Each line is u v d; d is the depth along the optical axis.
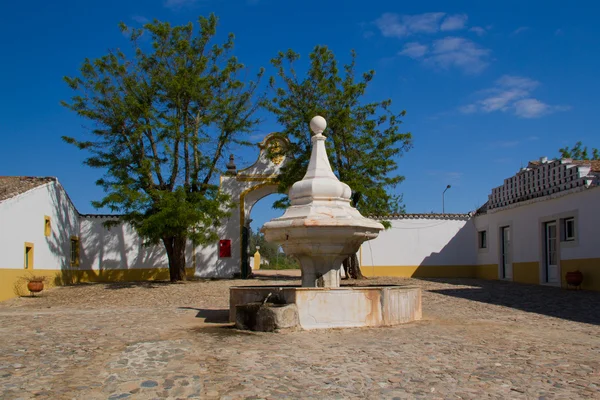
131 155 25.28
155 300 18.86
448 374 6.57
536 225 22.47
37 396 5.59
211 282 25.95
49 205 25.11
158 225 23.02
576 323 11.59
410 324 10.93
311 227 10.55
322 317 10.16
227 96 26.47
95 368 6.92
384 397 5.59
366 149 25.22
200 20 26.48
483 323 11.34
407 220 30.20
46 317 13.55
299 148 26.22
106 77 25.00
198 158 25.73
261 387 5.91
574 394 5.74
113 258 29.89
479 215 29.12
